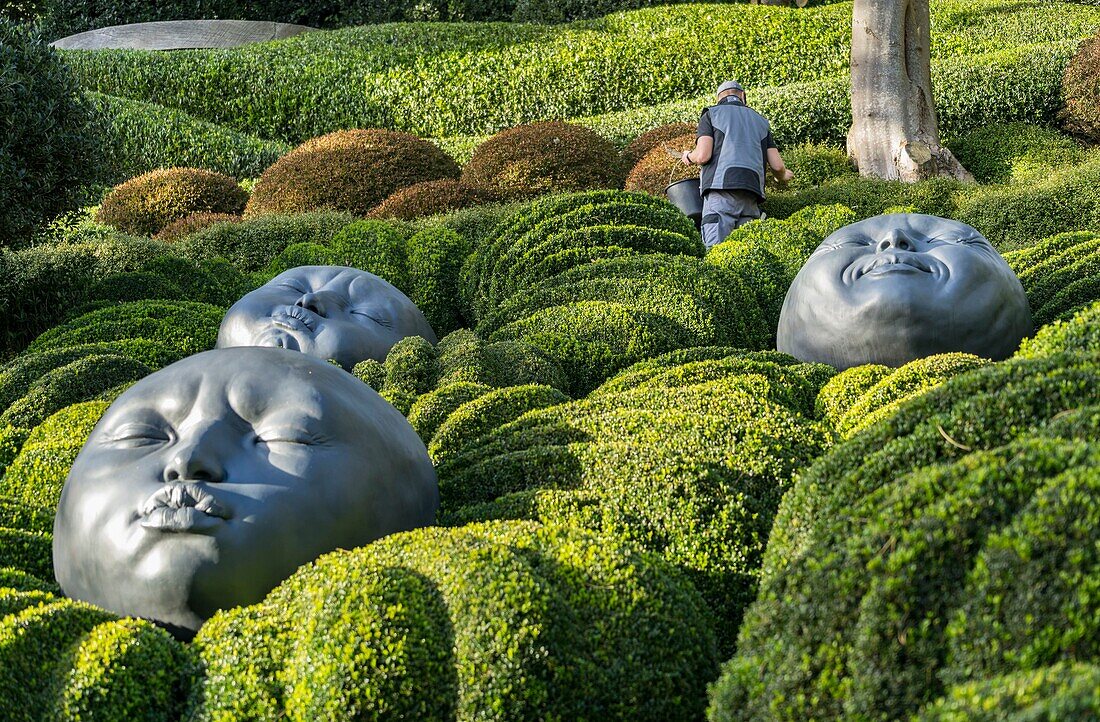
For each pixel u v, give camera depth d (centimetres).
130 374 562
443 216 888
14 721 269
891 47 1170
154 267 773
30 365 579
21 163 702
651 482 352
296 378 342
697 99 1602
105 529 315
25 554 374
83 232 1039
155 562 307
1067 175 840
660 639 288
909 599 227
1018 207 807
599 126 1438
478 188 1005
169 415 336
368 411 350
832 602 238
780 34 1769
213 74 1766
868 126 1180
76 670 272
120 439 333
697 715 288
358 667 264
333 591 279
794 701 234
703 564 335
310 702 264
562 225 743
